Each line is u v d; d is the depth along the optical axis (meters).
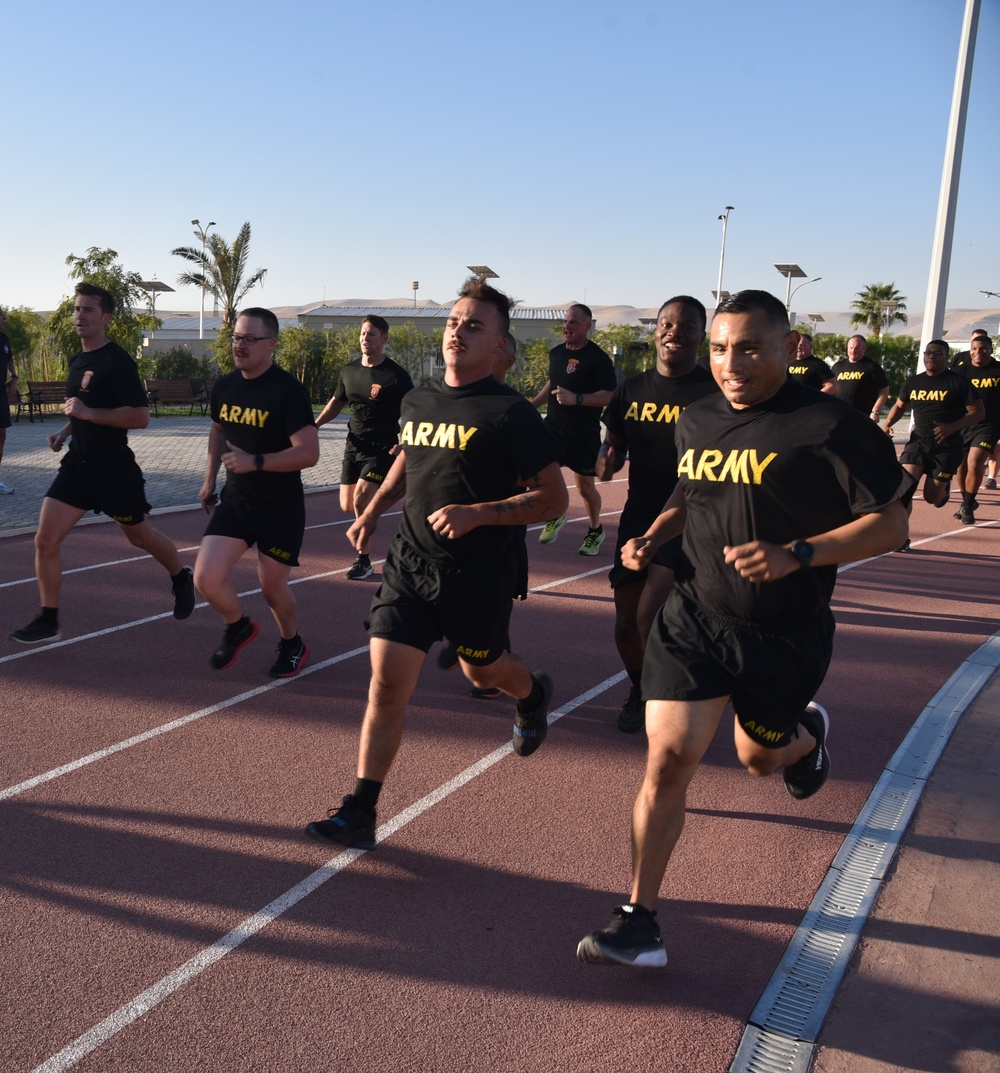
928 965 3.09
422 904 3.37
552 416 8.70
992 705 5.36
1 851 3.62
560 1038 2.73
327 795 4.14
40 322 29.98
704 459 3.12
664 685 3.09
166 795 4.10
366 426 7.80
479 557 3.71
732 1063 2.66
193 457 16.12
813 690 3.20
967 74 17.06
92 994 2.84
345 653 6.02
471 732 4.85
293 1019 2.77
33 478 12.84
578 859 3.69
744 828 3.96
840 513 3.03
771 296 3.01
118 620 6.53
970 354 11.79
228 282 36.44
